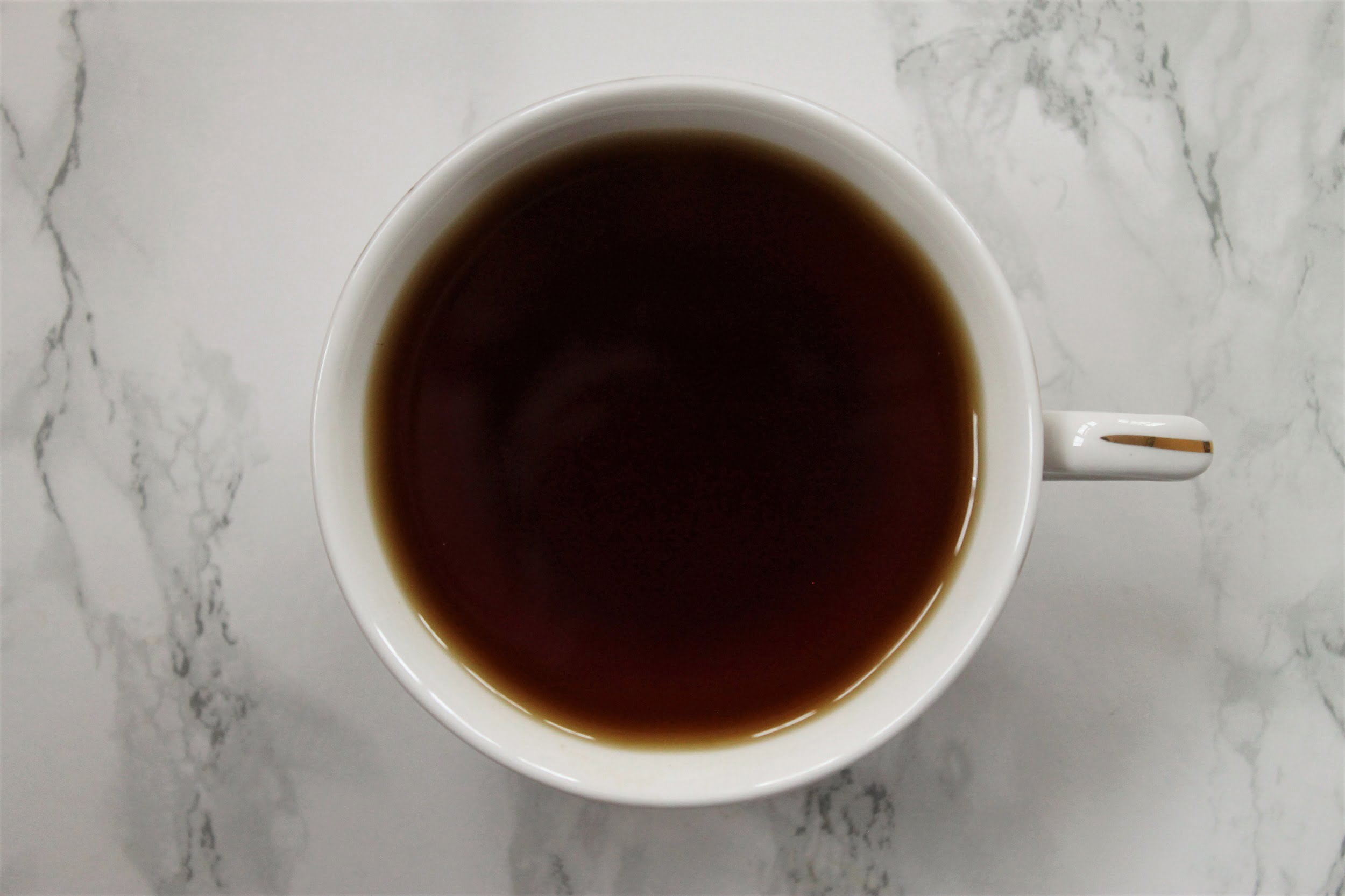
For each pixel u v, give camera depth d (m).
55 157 0.28
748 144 0.24
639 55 0.27
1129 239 0.28
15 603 0.27
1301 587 0.27
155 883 0.27
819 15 0.28
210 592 0.27
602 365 0.25
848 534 0.25
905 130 0.28
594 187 0.25
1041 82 0.28
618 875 0.27
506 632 0.25
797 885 0.27
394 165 0.27
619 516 0.25
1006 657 0.28
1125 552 0.28
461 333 0.25
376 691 0.27
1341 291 0.28
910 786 0.28
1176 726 0.28
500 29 0.27
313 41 0.27
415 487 0.25
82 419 0.27
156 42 0.28
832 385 0.25
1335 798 0.27
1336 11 0.28
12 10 0.28
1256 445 0.28
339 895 0.27
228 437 0.27
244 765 0.27
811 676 0.25
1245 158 0.28
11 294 0.27
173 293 0.27
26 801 0.27
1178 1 0.28
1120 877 0.27
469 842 0.27
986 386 0.24
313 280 0.27
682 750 0.24
